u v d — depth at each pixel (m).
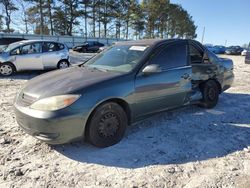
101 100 3.55
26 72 11.83
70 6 47.72
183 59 4.86
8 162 3.35
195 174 3.14
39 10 44.88
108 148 3.77
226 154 3.66
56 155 3.55
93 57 5.14
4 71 10.63
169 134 4.32
